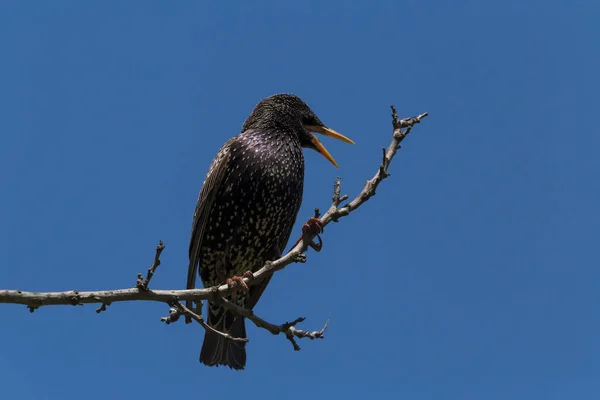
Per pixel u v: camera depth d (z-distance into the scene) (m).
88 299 7.93
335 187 10.48
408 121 10.34
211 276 12.39
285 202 12.20
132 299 8.33
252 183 11.96
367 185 10.29
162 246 8.31
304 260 9.62
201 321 8.73
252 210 11.98
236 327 11.94
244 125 13.24
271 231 12.16
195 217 12.16
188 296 8.88
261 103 13.18
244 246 12.12
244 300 12.13
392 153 10.21
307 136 13.02
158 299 8.54
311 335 9.38
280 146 12.41
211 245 12.16
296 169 12.42
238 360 11.77
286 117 12.92
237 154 12.08
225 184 12.02
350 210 10.21
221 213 12.00
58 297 7.79
